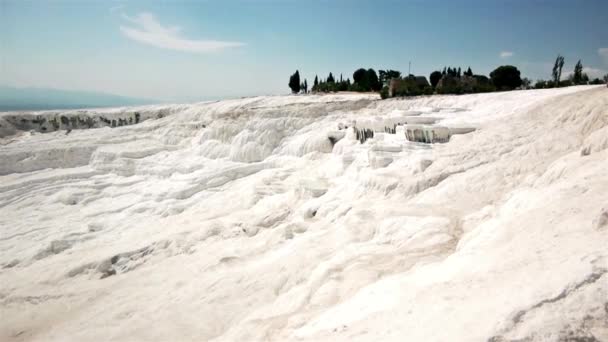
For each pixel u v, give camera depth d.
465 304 5.97
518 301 5.32
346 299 9.54
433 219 13.47
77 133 46.81
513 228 8.83
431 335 5.32
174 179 29.69
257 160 33.12
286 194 22.62
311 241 14.69
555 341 4.49
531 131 20.08
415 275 8.72
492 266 7.11
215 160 33.56
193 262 16.42
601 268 5.44
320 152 31.06
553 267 6.07
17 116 49.59
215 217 21.89
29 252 20.20
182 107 52.59
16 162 35.00
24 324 13.83
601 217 7.02
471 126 22.83
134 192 28.50
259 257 15.62
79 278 17.00
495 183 16.06
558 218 8.22
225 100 53.44
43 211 26.38
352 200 18.84
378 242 13.23
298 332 7.97
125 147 37.88
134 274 16.45
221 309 12.10
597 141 13.05
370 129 27.88
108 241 20.91
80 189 29.27
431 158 19.88
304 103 42.56
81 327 12.79
